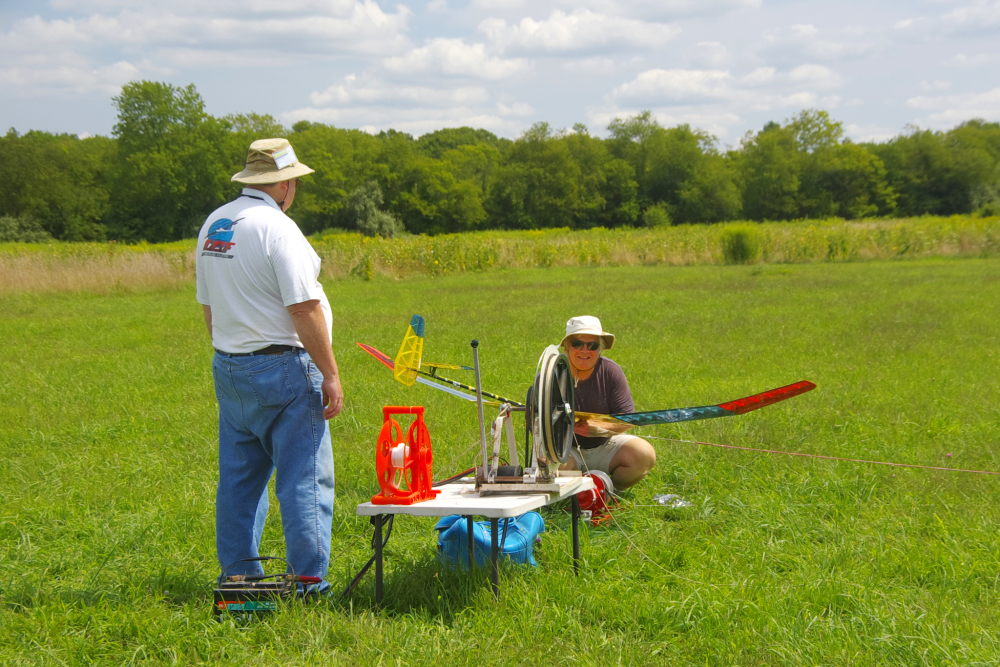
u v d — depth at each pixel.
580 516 4.33
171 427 6.83
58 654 2.93
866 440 5.79
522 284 23.19
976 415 6.51
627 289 20.12
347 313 15.80
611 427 4.61
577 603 3.26
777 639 2.93
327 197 98.94
